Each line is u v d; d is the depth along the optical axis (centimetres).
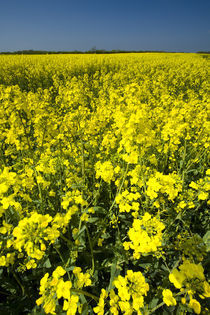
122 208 188
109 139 363
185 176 309
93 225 268
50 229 125
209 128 340
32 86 1139
